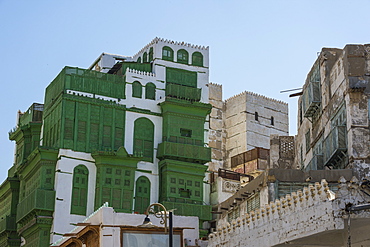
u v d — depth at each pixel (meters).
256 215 33.75
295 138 54.34
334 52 45.59
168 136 61.22
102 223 36.75
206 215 59.44
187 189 60.28
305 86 50.00
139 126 61.12
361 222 29.06
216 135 75.19
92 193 57.59
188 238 38.47
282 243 31.39
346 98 40.84
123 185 58.16
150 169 60.31
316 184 29.45
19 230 60.31
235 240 35.28
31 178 60.16
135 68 63.59
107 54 71.88
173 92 62.69
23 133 64.38
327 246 31.05
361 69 40.81
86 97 59.62
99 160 58.09
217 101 77.06
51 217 56.16
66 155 57.69
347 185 28.64
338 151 40.94
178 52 65.06
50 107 61.75
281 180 39.62
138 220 37.59
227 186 62.88
